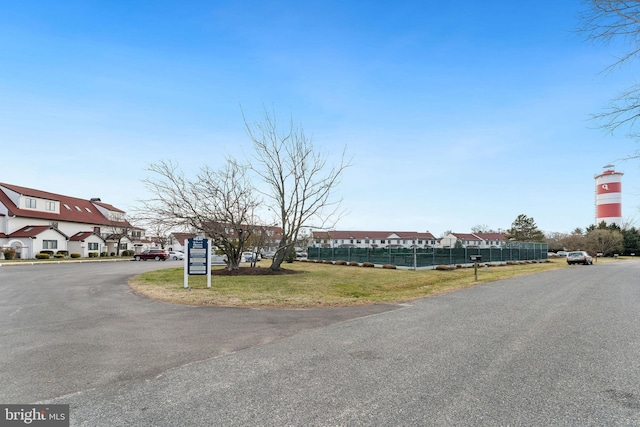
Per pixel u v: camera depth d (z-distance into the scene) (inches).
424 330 280.5
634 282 684.7
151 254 1747.0
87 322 308.0
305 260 1467.8
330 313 352.2
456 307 389.7
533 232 2802.7
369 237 3838.6
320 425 132.0
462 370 189.3
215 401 152.7
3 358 212.1
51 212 1817.2
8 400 156.0
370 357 211.6
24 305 392.2
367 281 682.8
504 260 1391.5
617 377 180.4
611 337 260.1
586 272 971.9
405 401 151.7
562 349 229.0
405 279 741.3
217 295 452.8
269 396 157.2
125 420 136.7
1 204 1584.6
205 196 729.0
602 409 145.0
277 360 206.8
